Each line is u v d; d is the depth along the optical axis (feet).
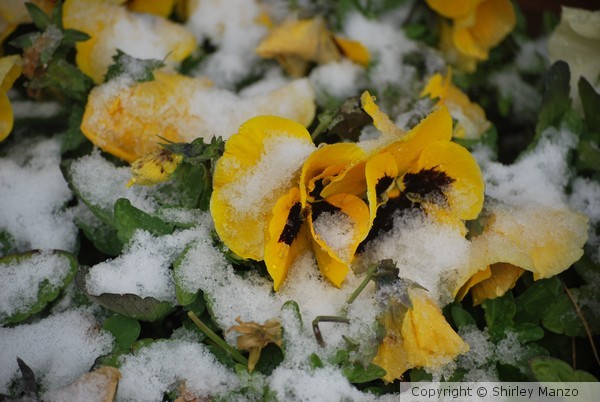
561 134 1.62
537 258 1.45
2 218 1.55
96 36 1.61
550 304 1.50
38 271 1.47
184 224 1.46
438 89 1.65
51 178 1.59
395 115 1.64
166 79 1.54
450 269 1.43
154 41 1.63
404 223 1.45
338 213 1.41
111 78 1.54
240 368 1.38
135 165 1.42
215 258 1.43
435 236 1.43
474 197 1.42
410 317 1.37
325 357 1.38
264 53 1.66
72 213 1.57
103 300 1.41
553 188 1.58
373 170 1.37
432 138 1.40
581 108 1.69
